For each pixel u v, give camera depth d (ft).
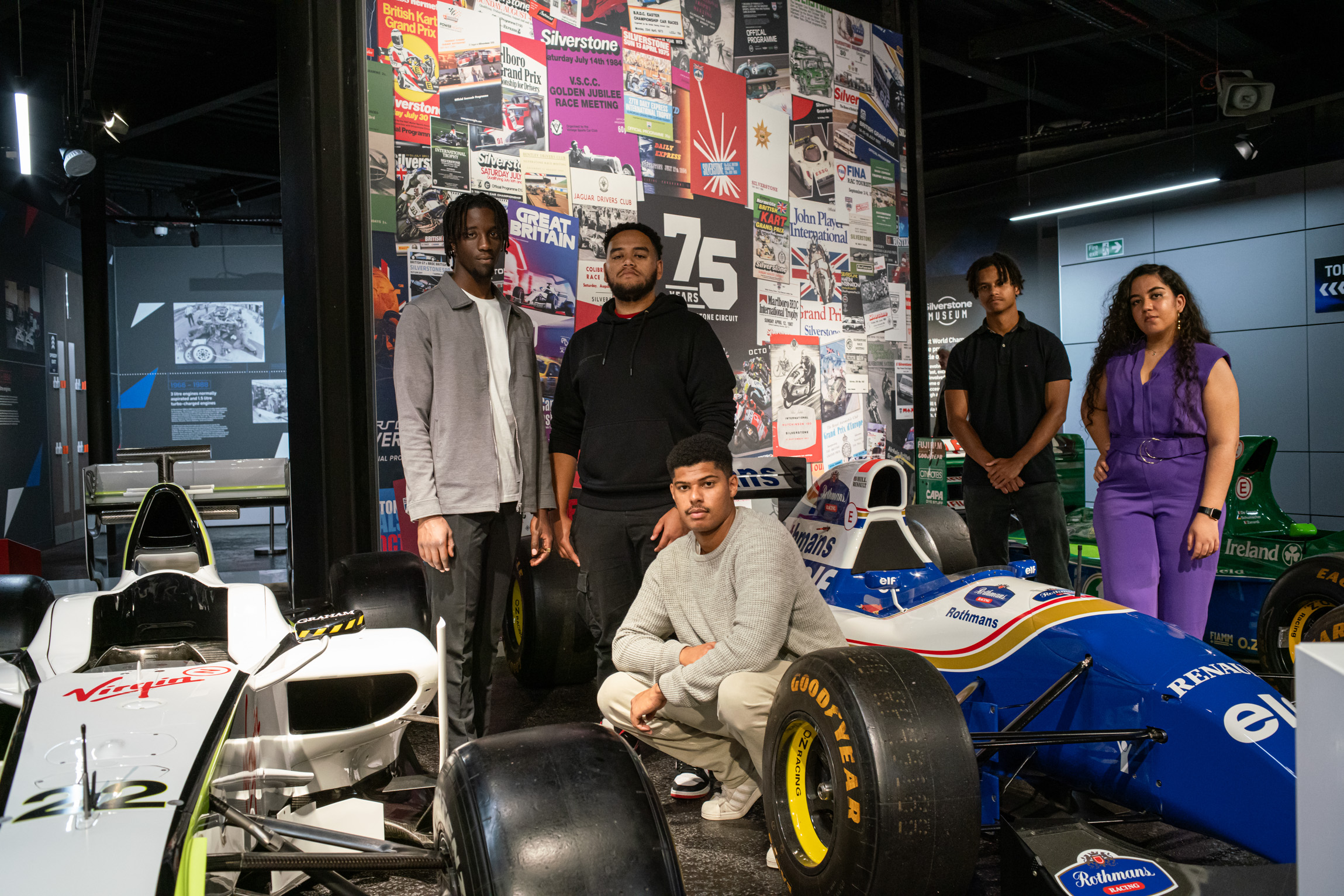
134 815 4.41
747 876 7.71
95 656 7.60
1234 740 6.63
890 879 5.78
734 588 8.10
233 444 46.01
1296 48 31.48
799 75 18.53
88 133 29.78
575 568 14.10
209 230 46.24
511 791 4.67
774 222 18.15
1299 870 2.93
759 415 17.85
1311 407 31.50
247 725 6.88
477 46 14.26
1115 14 27.02
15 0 22.56
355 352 13.01
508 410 10.61
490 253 10.39
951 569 12.58
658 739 8.52
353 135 12.98
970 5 28.35
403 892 7.61
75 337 42.78
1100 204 35.35
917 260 20.98
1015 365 14.06
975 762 6.04
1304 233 31.27
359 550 12.97
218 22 27.55
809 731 6.78
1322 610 11.04
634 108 16.10
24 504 36.94
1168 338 10.61
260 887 7.23
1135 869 5.65
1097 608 8.34
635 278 10.66
